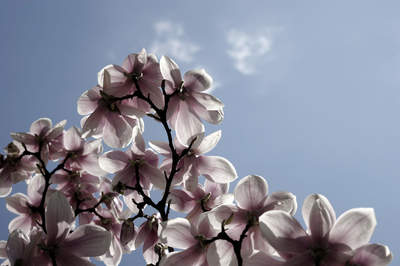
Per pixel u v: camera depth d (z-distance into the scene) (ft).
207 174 5.87
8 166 5.91
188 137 5.79
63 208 5.20
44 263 5.22
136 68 5.82
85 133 5.78
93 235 5.23
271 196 5.34
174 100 5.78
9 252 5.15
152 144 5.88
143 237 5.84
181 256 5.31
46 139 5.98
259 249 5.30
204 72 5.77
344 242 4.96
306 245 4.98
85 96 5.84
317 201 4.99
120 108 5.78
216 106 5.78
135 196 5.96
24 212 6.00
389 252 4.91
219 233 5.24
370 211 4.95
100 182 6.12
